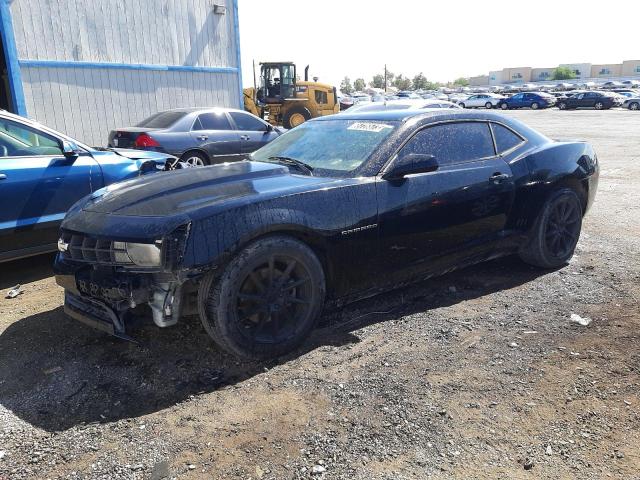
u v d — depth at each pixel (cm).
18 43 1145
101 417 286
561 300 432
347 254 368
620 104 4550
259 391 307
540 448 255
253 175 385
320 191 355
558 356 341
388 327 387
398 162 385
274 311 340
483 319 398
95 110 1302
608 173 1134
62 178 535
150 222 317
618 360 333
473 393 301
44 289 493
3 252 502
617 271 495
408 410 286
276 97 2383
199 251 307
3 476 241
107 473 243
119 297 317
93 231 332
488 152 458
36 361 349
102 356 353
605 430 268
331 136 441
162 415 287
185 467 246
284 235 340
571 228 511
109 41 1307
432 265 420
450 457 250
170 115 1027
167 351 356
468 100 5478
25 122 526
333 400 296
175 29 1448
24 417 288
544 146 494
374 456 251
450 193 414
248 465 247
